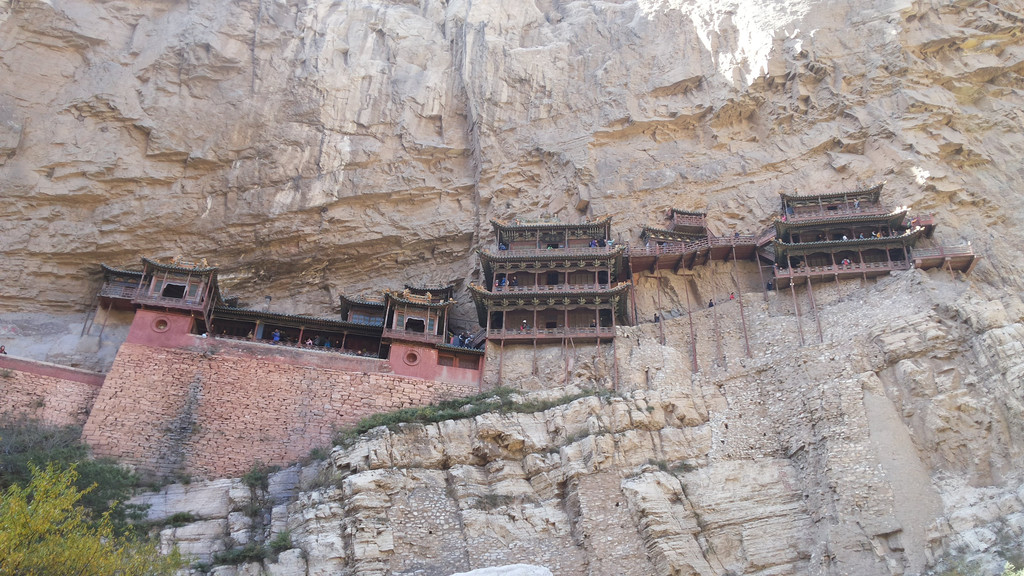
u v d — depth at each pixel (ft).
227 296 161.58
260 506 111.34
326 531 102.17
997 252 137.80
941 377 112.98
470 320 157.38
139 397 123.65
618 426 117.19
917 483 104.37
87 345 140.97
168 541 104.32
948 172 148.15
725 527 108.27
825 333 129.70
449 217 165.68
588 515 106.83
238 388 127.03
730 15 172.04
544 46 178.29
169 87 163.73
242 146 162.91
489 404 122.83
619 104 167.63
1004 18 162.30
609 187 160.04
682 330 137.28
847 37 162.91
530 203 163.43
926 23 163.22
